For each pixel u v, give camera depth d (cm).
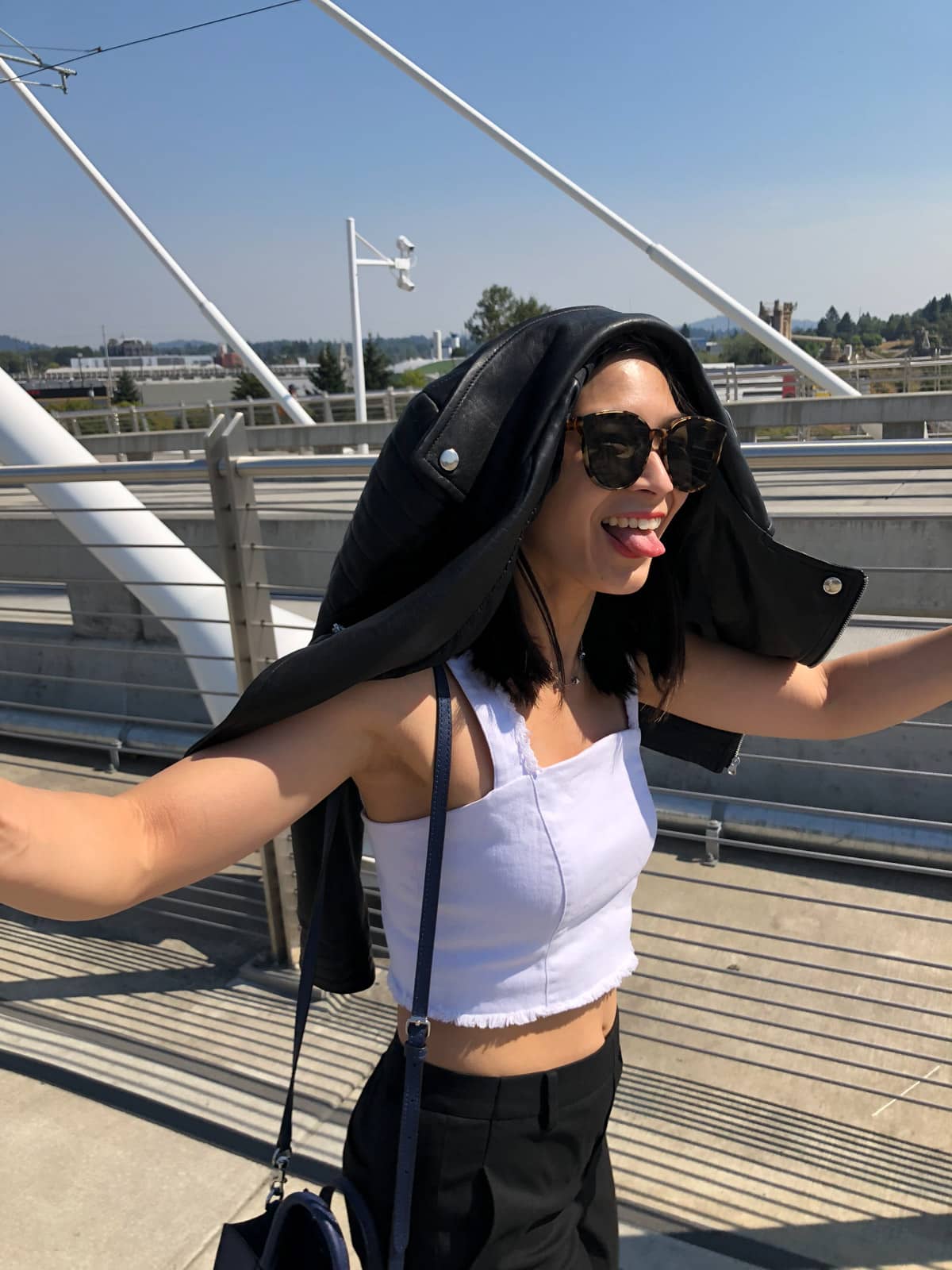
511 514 109
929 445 213
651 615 154
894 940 353
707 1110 272
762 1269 219
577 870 128
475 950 129
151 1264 228
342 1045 298
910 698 164
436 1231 131
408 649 112
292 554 733
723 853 414
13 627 596
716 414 131
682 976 338
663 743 179
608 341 120
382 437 1905
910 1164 250
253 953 357
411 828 128
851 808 407
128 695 556
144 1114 275
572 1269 141
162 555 413
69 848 97
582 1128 137
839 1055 296
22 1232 237
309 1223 125
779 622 159
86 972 348
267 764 113
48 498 413
